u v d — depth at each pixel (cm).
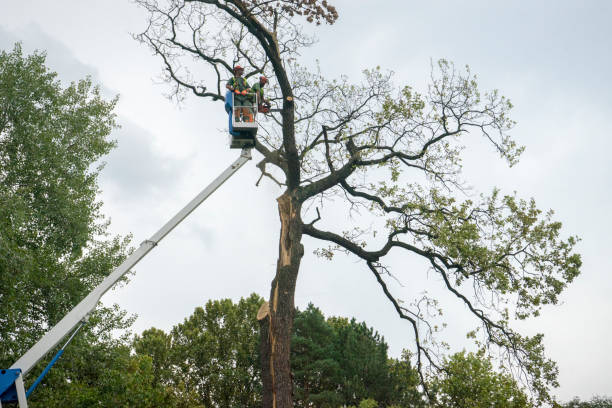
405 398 2870
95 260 1756
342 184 1733
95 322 1703
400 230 1630
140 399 2236
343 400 3005
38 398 1672
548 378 1541
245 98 1123
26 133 1703
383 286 1697
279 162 1709
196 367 3822
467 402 2194
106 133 1920
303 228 1648
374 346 3191
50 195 1733
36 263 1566
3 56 1775
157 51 1780
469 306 1644
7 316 1504
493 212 1565
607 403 3734
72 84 1905
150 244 921
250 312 4019
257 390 3544
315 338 3391
